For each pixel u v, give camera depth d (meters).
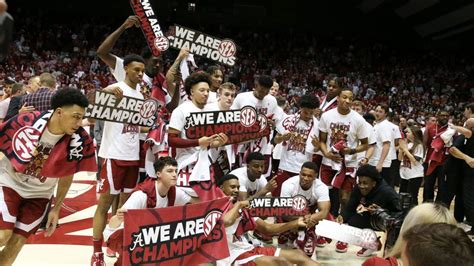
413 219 2.12
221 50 4.73
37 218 3.09
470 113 5.93
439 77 22.59
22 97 4.67
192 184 3.67
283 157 5.36
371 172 4.29
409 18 23.23
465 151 5.76
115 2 22.41
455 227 1.31
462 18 20.03
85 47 20.83
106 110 3.63
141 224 3.08
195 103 3.91
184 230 3.22
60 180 3.09
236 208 3.50
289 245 4.33
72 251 4.25
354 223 4.44
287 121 5.24
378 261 1.95
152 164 4.03
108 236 3.24
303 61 22.45
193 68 5.58
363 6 23.00
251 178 4.33
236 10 23.00
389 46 24.03
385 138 6.71
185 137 3.87
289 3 23.42
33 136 2.80
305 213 3.93
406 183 7.91
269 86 5.01
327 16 23.73
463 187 5.78
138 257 3.07
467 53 23.97
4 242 2.91
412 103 20.33
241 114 3.86
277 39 23.28
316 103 5.19
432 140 7.29
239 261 3.53
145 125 3.84
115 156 3.89
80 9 22.30
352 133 5.13
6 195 2.92
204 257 3.30
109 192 3.85
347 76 22.09
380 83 21.91
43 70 18.52
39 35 20.84
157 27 4.45
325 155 5.07
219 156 4.36
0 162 2.94
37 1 21.92
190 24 22.77
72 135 2.94
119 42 21.17
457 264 1.19
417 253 1.23
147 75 4.60
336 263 4.45
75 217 5.46
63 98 2.79
